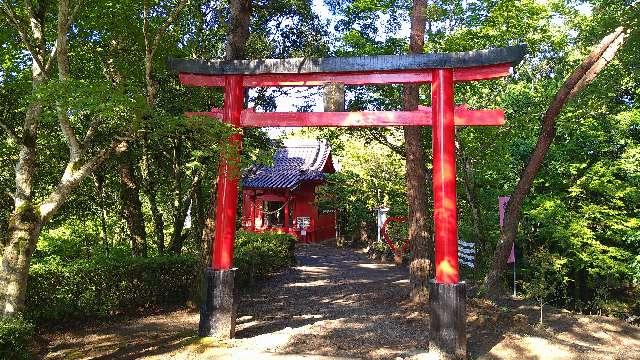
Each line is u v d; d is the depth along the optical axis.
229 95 6.31
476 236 11.05
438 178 5.65
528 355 5.81
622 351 6.26
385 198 18.86
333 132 11.21
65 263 7.66
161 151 10.67
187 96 9.36
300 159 23.89
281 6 9.34
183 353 5.70
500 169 11.60
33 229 5.26
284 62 6.15
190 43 8.93
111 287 7.80
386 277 12.40
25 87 7.09
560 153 11.42
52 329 6.88
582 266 11.21
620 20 7.83
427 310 7.68
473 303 8.07
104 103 4.26
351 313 8.00
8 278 5.11
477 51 5.60
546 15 9.03
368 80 6.09
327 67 6.05
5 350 4.55
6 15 5.36
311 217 22.67
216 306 6.27
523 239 11.64
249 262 11.16
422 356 5.58
